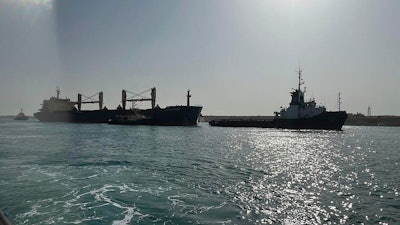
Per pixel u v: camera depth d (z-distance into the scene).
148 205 14.64
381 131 129.75
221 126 148.50
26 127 115.69
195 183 20.03
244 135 85.12
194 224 12.17
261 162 31.67
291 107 115.38
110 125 134.62
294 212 14.12
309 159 35.44
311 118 108.75
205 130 110.44
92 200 15.29
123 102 148.88
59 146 44.19
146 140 59.81
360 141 68.50
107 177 21.17
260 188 19.05
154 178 21.31
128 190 17.56
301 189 18.97
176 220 12.60
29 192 16.61
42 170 23.42
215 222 12.48
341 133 102.62
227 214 13.56
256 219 13.00
